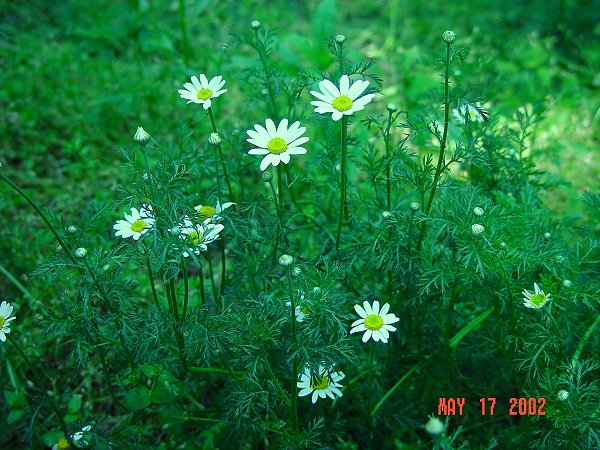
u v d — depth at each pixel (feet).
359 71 1.06
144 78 2.12
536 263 1.03
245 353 1.03
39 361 1.40
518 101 1.93
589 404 0.97
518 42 2.22
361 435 1.21
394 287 1.12
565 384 0.99
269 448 1.21
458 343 1.16
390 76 2.23
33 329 1.43
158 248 0.92
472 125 1.32
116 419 1.29
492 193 1.27
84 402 1.34
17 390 1.29
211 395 1.22
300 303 0.98
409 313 1.13
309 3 2.69
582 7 2.37
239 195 1.43
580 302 1.13
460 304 1.27
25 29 2.40
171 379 1.07
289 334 1.06
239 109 2.01
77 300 1.02
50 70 2.12
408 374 1.14
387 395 1.11
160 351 1.11
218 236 1.03
